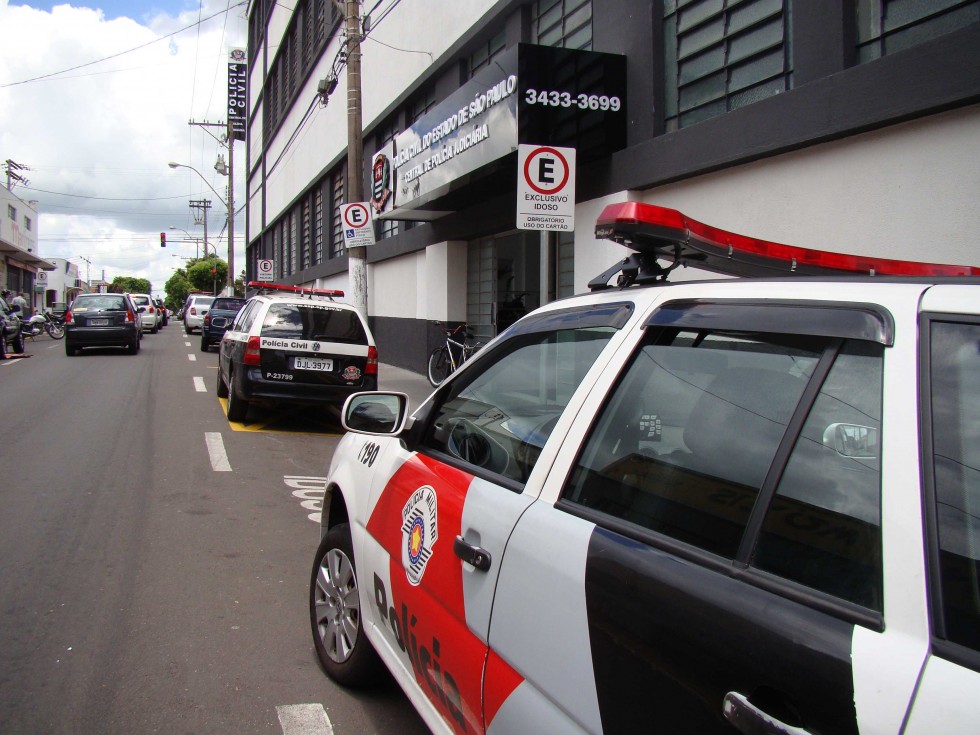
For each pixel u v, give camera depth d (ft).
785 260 8.70
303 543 17.48
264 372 31.22
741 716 4.22
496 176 32.91
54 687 10.71
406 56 52.65
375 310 64.90
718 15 24.54
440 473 8.52
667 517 5.52
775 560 4.67
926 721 3.49
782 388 5.18
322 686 11.09
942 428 4.12
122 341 67.41
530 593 6.14
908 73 17.51
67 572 15.05
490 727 6.47
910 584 3.91
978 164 16.65
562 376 7.45
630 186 27.25
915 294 4.62
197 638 12.44
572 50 27.53
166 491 21.53
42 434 29.37
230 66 155.84
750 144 21.94
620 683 5.13
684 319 6.09
